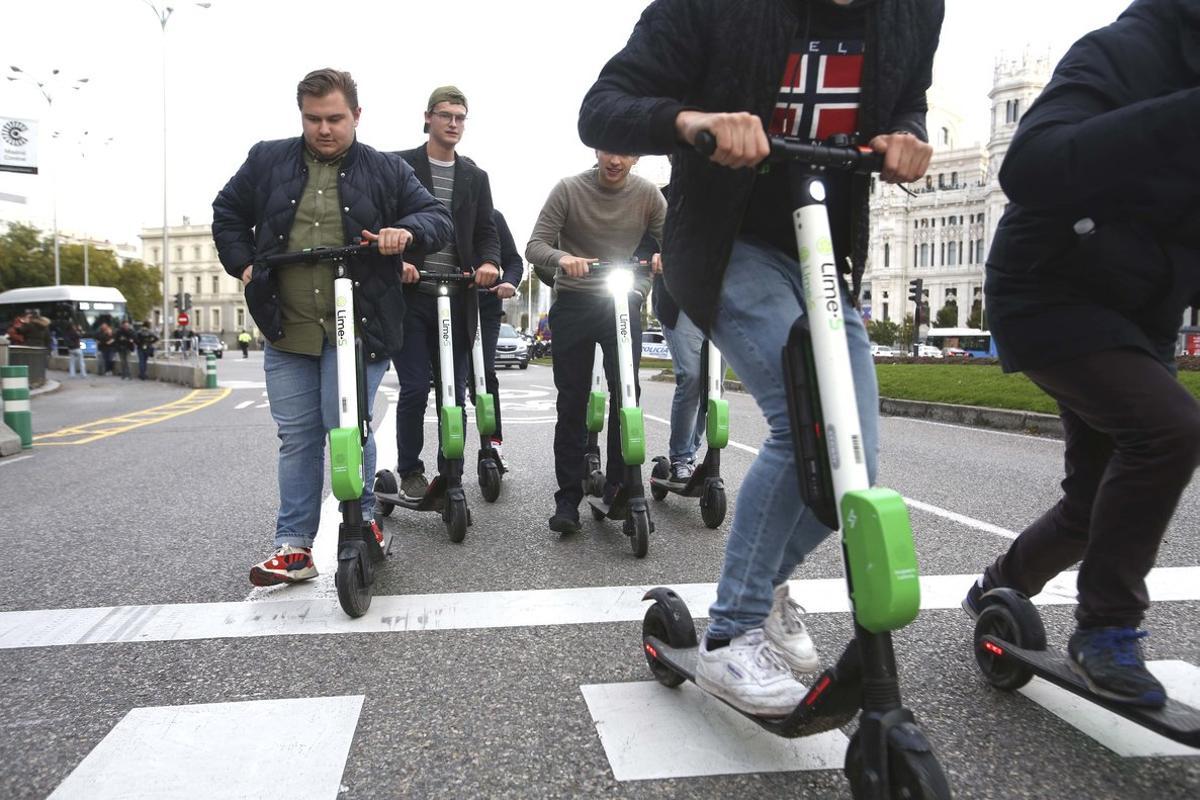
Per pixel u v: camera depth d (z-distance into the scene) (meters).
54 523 4.79
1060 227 2.04
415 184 3.62
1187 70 1.85
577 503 4.32
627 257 4.48
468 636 2.90
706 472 4.52
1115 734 2.15
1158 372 2.00
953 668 2.58
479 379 5.27
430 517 4.87
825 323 1.69
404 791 1.91
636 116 1.80
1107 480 2.07
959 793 1.87
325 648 2.80
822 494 1.73
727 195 1.91
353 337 3.25
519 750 2.09
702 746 2.09
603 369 4.86
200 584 3.55
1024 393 11.01
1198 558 3.78
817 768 1.98
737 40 1.86
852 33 1.87
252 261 3.41
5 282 66.00
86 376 30.44
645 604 3.23
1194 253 2.05
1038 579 2.49
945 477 6.16
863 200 1.98
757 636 2.03
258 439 8.91
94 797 1.88
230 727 2.22
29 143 16.14
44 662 2.70
